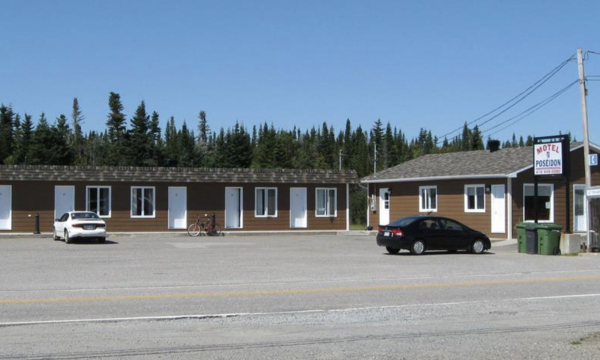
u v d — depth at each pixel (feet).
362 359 29.86
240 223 141.90
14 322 37.81
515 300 47.24
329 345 32.65
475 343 33.30
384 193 146.82
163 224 136.77
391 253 90.17
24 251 90.94
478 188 122.83
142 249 95.71
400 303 45.73
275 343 32.99
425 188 134.82
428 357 30.35
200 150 319.47
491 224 119.65
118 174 133.49
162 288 53.01
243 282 57.31
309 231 142.82
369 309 43.04
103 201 133.39
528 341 33.83
